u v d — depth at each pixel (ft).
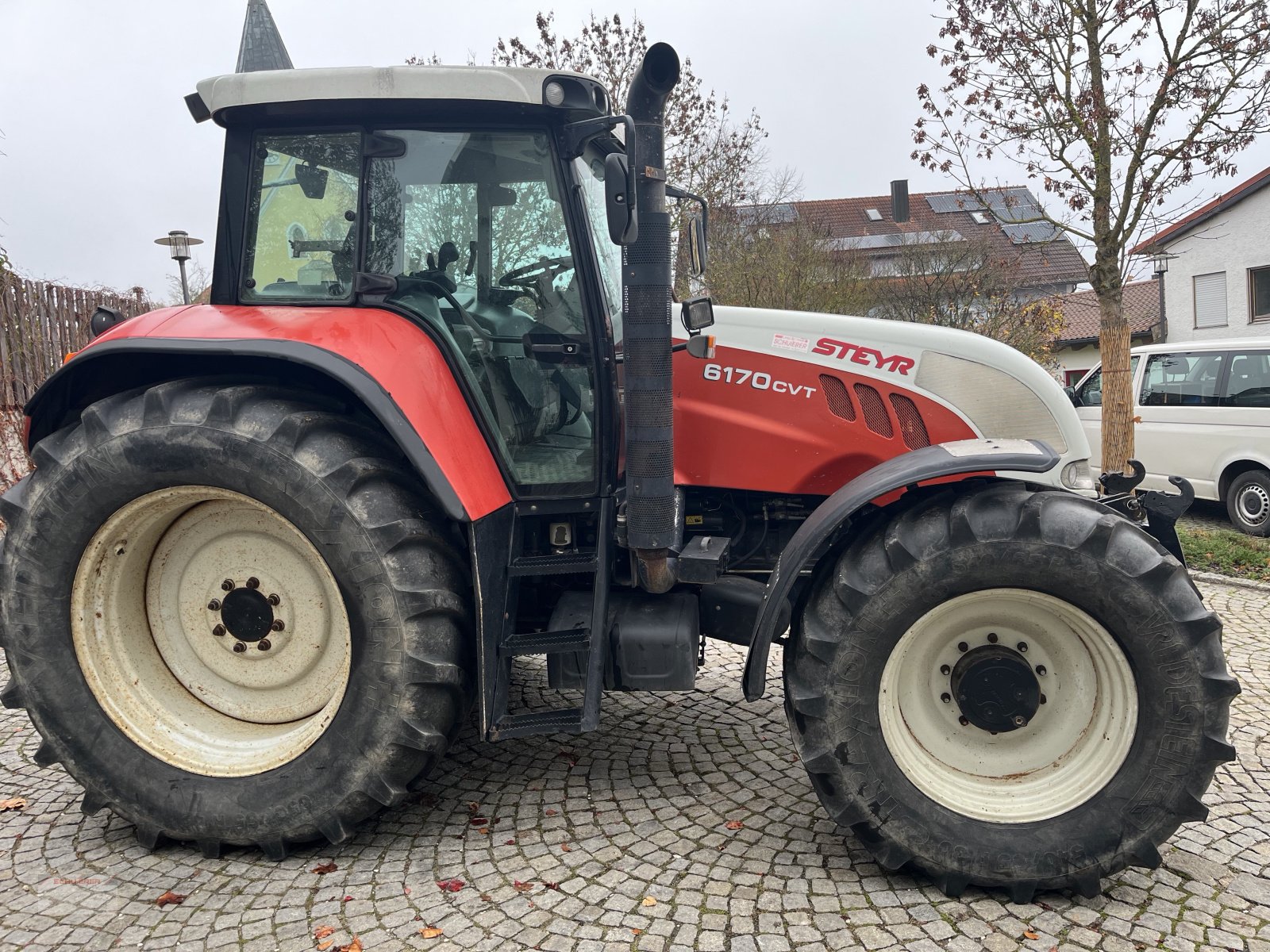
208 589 8.97
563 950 7.01
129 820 8.63
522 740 11.32
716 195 48.24
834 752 7.86
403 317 8.96
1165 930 7.28
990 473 8.95
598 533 9.30
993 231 49.55
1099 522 7.55
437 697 8.21
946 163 22.58
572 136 8.85
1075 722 8.09
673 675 9.10
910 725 8.27
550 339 9.39
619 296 10.53
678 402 10.24
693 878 8.05
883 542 8.00
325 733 8.27
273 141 9.11
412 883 8.03
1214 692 7.39
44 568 8.46
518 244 9.29
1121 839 7.54
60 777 10.30
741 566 10.85
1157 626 7.41
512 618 9.11
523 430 9.42
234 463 8.00
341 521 7.95
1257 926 7.34
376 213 9.04
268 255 9.18
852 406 9.89
